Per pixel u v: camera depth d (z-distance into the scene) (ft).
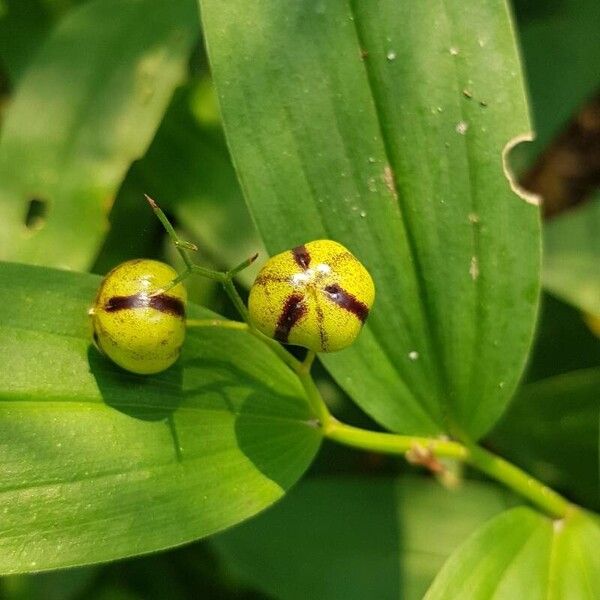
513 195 0.26
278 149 0.26
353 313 0.22
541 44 0.39
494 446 0.36
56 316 0.24
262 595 0.37
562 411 0.35
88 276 0.25
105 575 0.37
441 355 0.27
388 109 0.26
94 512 0.23
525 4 0.41
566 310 0.37
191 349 0.26
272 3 0.26
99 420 0.24
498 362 0.27
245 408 0.26
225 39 0.25
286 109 0.26
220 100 0.25
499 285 0.26
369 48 0.26
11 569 0.22
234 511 0.24
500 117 0.26
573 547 0.29
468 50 0.26
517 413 0.36
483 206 0.26
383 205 0.26
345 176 0.26
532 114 0.38
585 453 0.35
